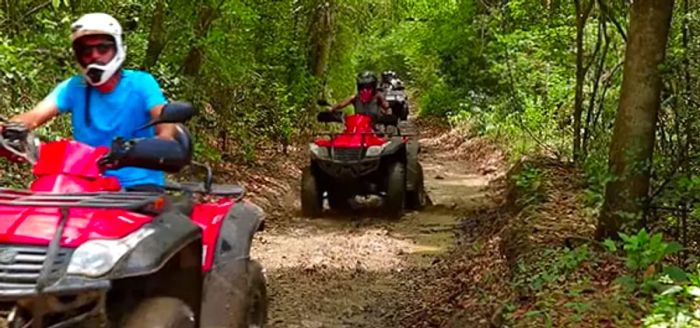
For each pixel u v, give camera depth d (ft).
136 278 14.20
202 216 16.53
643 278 20.49
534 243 26.78
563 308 20.02
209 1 41.88
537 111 60.54
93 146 15.37
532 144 58.65
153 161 13.89
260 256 33.12
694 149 25.44
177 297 14.52
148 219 13.60
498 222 37.68
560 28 50.29
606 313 19.17
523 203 35.24
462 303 25.84
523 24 57.26
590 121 45.85
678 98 25.07
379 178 43.09
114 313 13.93
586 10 41.96
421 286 29.30
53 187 13.98
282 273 30.48
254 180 48.16
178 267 14.60
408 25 119.55
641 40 23.65
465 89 100.37
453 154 81.76
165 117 14.02
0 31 29.32
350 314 25.81
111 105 15.35
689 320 17.11
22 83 26.17
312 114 75.25
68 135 28.68
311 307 26.35
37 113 15.52
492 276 26.91
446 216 43.65
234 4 42.73
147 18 41.88
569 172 40.24
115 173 15.34
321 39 81.46
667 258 23.38
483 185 57.72
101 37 14.78
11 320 12.56
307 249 34.65
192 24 41.98
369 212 44.16
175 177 33.50
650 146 23.94
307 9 78.48
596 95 46.68
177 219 13.99
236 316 15.87
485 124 79.71
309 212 42.47
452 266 31.78
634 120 23.82
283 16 62.69
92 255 12.45
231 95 50.78
